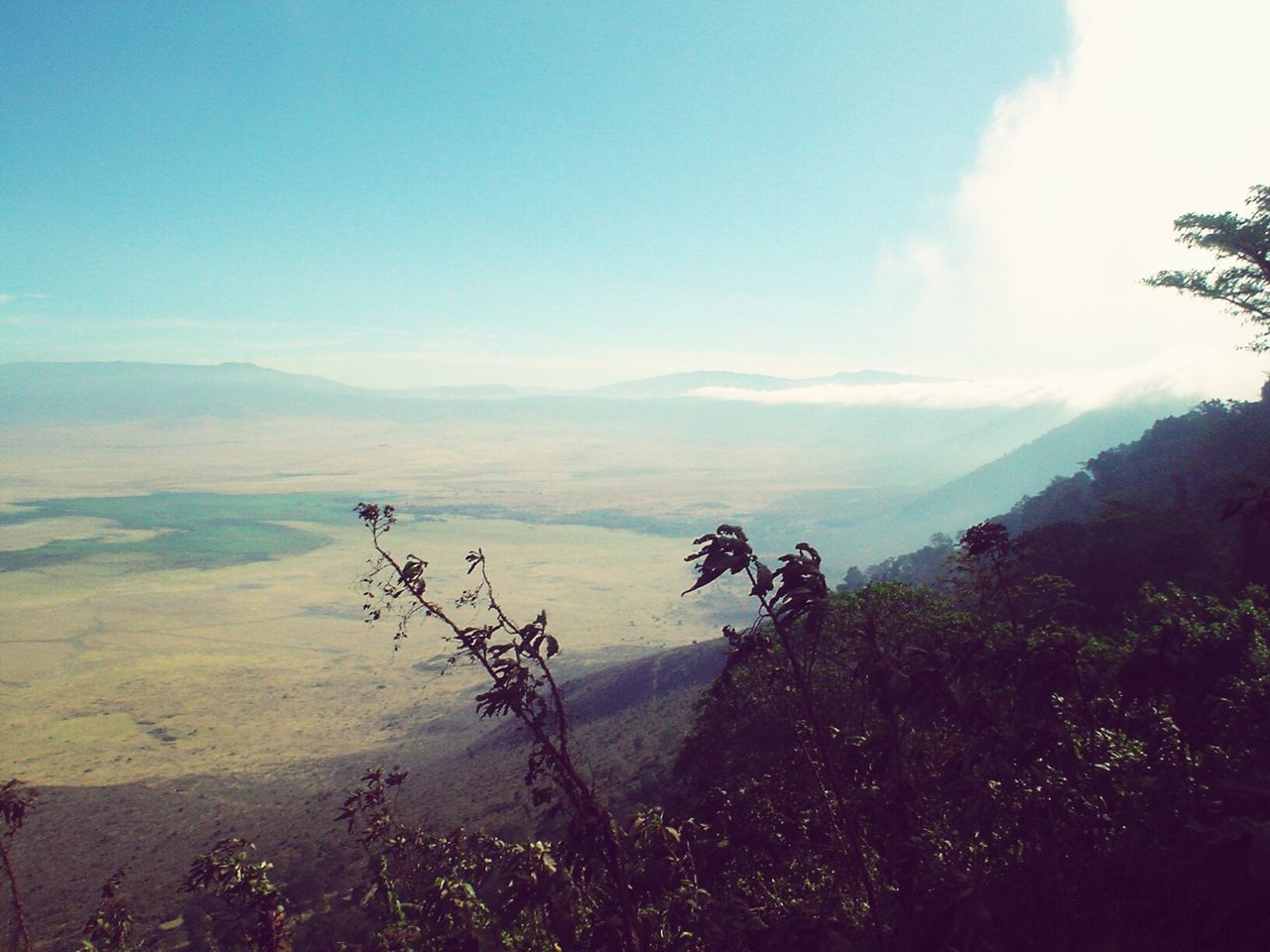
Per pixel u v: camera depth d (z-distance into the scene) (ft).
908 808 22.15
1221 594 74.59
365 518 18.89
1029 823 21.30
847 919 21.98
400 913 25.91
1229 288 118.42
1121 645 42.55
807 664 20.08
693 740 49.88
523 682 18.21
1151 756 23.53
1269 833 13.15
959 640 24.13
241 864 37.06
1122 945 18.67
